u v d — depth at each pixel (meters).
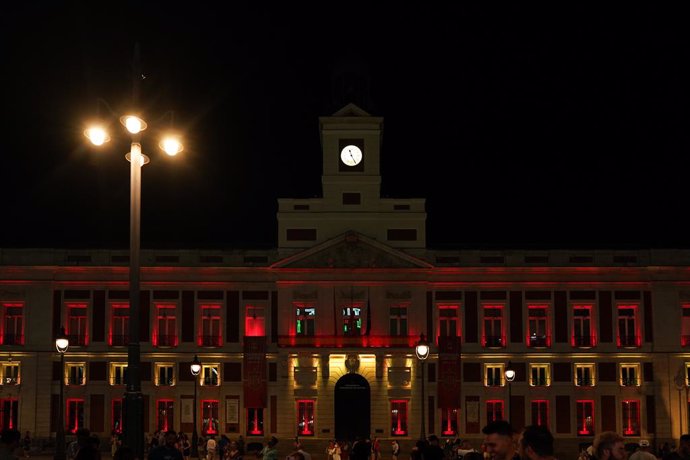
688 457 19.20
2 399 75.31
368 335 74.69
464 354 76.50
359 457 18.05
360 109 78.12
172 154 26.55
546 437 9.72
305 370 74.69
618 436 11.73
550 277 77.44
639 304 77.19
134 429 22.34
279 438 74.38
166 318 76.88
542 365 76.75
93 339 76.31
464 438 75.31
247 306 76.94
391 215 77.06
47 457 66.50
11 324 76.25
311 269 75.62
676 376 76.19
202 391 76.00
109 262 77.06
